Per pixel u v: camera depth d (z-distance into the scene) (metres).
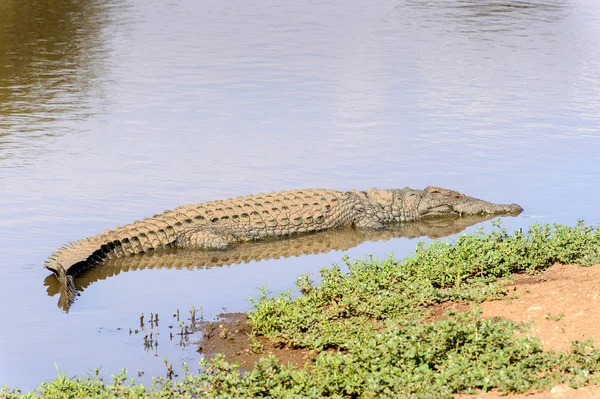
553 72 114.75
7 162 75.94
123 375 39.03
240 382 37.66
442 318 44.50
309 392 36.06
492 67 117.19
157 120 90.56
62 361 43.56
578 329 40.12
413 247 62.72
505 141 84.00
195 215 64.12
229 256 61.12
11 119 89.69
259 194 68.19
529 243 53.97
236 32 142.25
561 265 52.00
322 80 108.69
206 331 46.81
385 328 43.72
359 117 91.94
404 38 138.12
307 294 50.81
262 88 104.25
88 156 78.44
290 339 44.53
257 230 65.19
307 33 141.88
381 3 175.88
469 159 79.06
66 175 73.31
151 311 50.44
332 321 46.00
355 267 52.75
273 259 60.38
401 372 36.69
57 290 53.38
